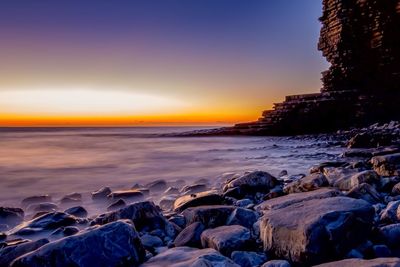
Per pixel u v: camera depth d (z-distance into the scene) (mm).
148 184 9992
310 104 32531
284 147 20641
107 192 8750
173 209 6180
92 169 15094
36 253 3066
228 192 6785
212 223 4406
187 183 10477
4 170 15023
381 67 31531
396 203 4188
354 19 32844
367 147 17062
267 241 3443
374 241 3354
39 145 35375
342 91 31766
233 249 3408
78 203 8141
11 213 6695
